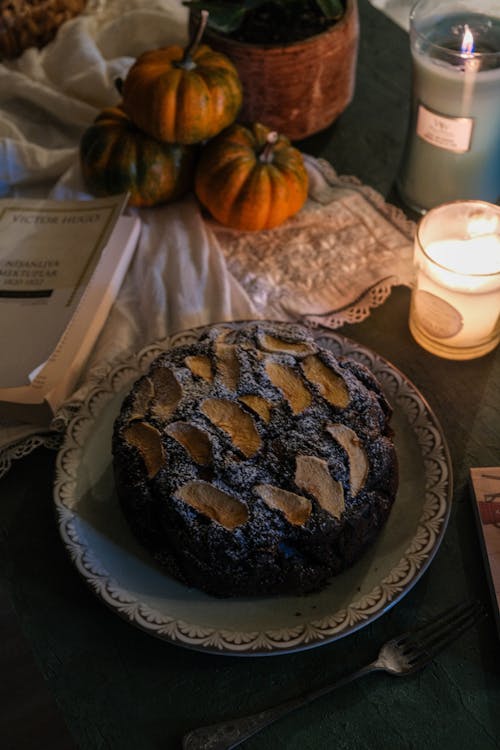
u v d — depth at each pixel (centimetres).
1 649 76
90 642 80
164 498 78
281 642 76
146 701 78
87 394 89
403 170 105
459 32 97
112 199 100
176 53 102
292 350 85
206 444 79
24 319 92
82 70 115
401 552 81
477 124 95
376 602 78
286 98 107
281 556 77
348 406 81
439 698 77
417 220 105
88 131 104
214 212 104
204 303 98
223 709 77
